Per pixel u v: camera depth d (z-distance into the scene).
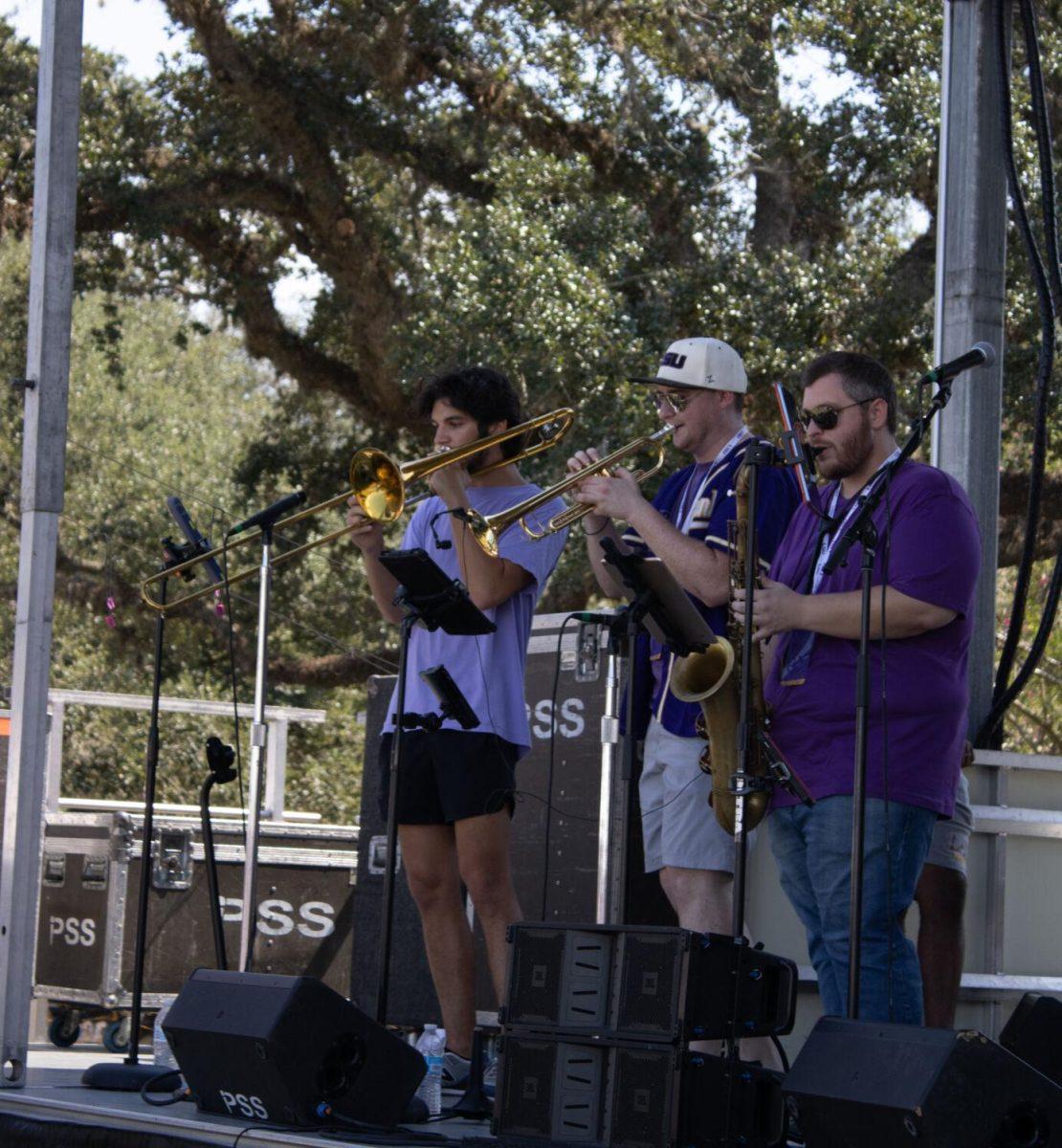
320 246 19.33
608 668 6.52
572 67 18.20
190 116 19.00
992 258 7.80
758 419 17.03
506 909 5.76
